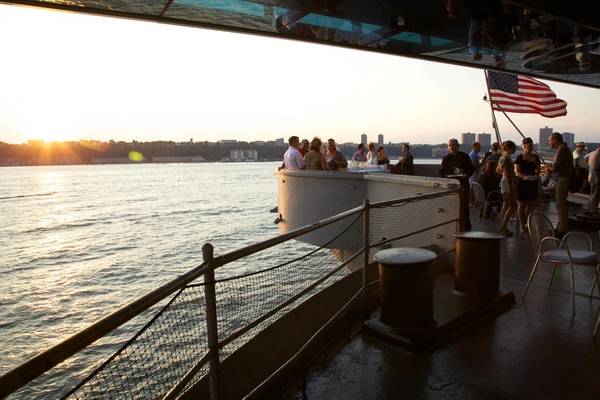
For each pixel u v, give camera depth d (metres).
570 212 11.59
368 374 3.69
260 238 73.12
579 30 4.17
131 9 2.57
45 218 113.19
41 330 33.84
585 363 3.78
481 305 4.80
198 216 107.00
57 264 58.62
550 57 4.89
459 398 3.31
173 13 2.68
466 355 3.97
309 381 3.60
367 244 4.82
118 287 45.97
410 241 7.62
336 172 9.39
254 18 2.94
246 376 3.39
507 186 8.85
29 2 2.27
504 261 7.03
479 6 3.46
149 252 64.88
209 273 2.56
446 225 6.87
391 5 3.28
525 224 9.12
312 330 4.21
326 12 3.05
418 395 3.36
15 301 41.28
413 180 7.40
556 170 8.55
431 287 4.32
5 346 30.83
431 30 3.74
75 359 25.08
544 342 4.19
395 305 4.23
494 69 5.32
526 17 3.67
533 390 3.38
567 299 5.32
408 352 4.02
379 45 4.02
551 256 5.11
